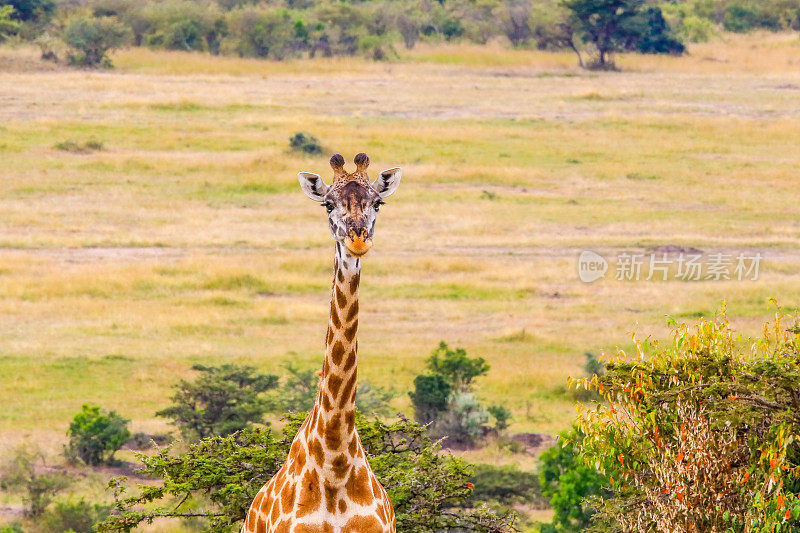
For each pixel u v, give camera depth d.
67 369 32.22
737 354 11.47
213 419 27.86
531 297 40.31
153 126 67.19
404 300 40.06
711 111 76.75
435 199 54.91
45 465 25.38
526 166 61.38
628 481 11.66
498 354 34.12
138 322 36.91
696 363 11.11
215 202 53.53
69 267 42.69
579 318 37.53
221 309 38.72
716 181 59.00
